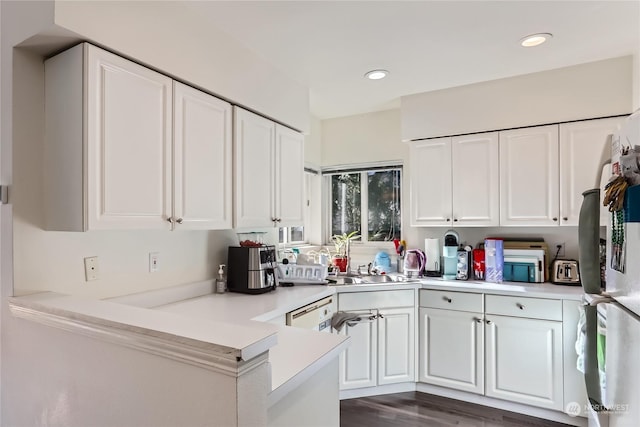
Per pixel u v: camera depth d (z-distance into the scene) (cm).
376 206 353
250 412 79
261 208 223
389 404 254
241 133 206
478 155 276
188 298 207
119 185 138
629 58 230
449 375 262
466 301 256
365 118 348
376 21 184
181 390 84
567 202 246
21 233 134
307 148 346
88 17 128
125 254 174
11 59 133
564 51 222
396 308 270
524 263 264
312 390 118
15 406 128
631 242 90
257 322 160
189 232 213
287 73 249
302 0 165
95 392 102
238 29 190
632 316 89
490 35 201
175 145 163
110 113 135
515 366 239
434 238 314
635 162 88
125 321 95
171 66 159
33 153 137
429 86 279
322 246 368
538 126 256
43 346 117
